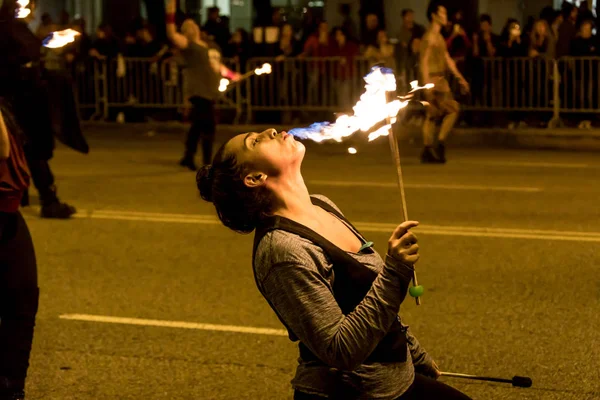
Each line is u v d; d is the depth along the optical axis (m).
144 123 19.61
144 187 12.49
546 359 5.89
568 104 17.56
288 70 18.69
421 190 12.10
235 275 7.93
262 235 3.13
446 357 5.95
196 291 7.47
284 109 18.83
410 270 3.02
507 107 17.77
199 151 16.81
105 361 5.96
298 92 18.73
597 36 17.41
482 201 11.25
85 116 20.05
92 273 8.04
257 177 3.17
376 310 2.98
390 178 13.21
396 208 10.83
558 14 18.28
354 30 20.16
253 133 3.25
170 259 8.50
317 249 3.09
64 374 5.75
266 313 6.90
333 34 18.52
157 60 19.39
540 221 10.01
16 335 4.44
